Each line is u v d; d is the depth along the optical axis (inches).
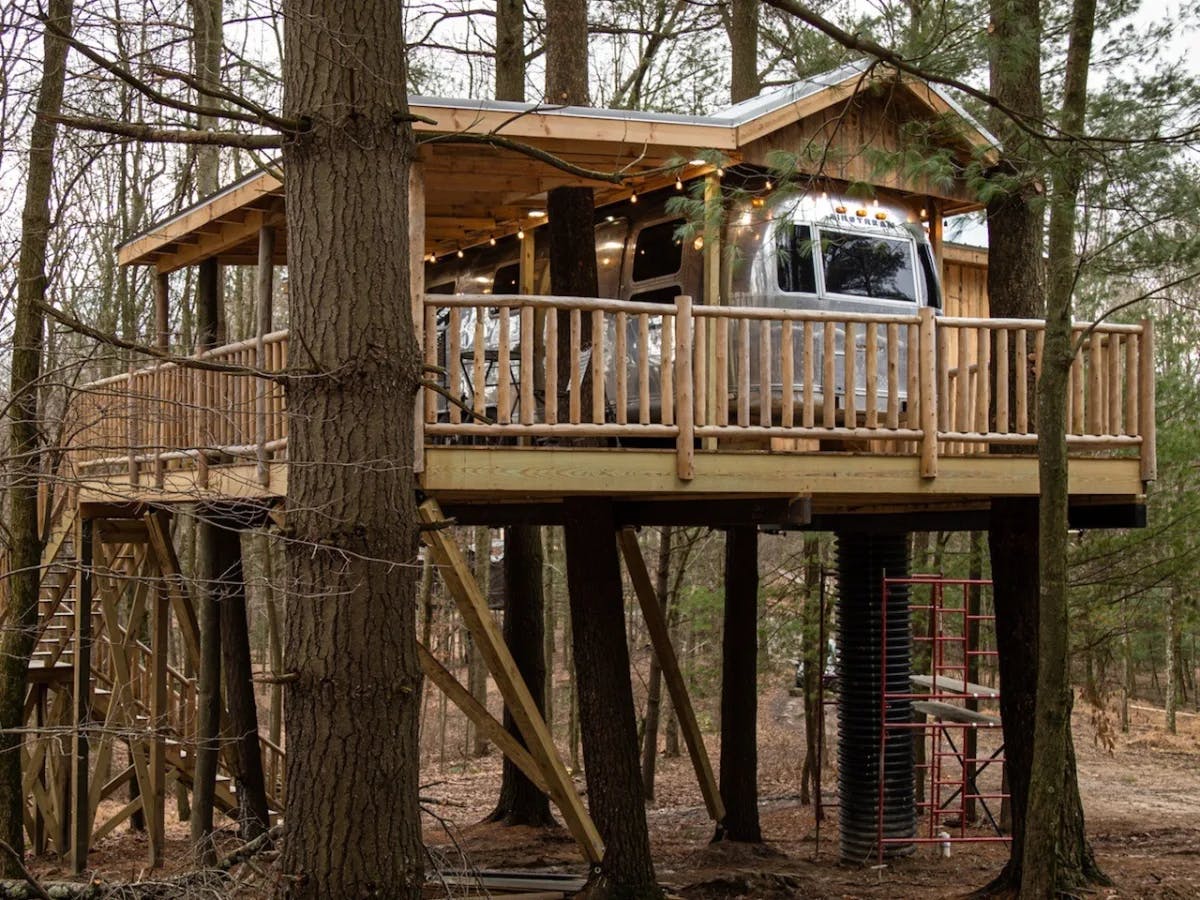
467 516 411.2
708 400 382.3
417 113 319.3
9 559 391.2
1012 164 349.1
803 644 630.5
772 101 374.0
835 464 329.7
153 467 435.8
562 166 259.0
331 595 233.9
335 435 239.5
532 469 304.0
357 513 237.3
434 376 384.8
